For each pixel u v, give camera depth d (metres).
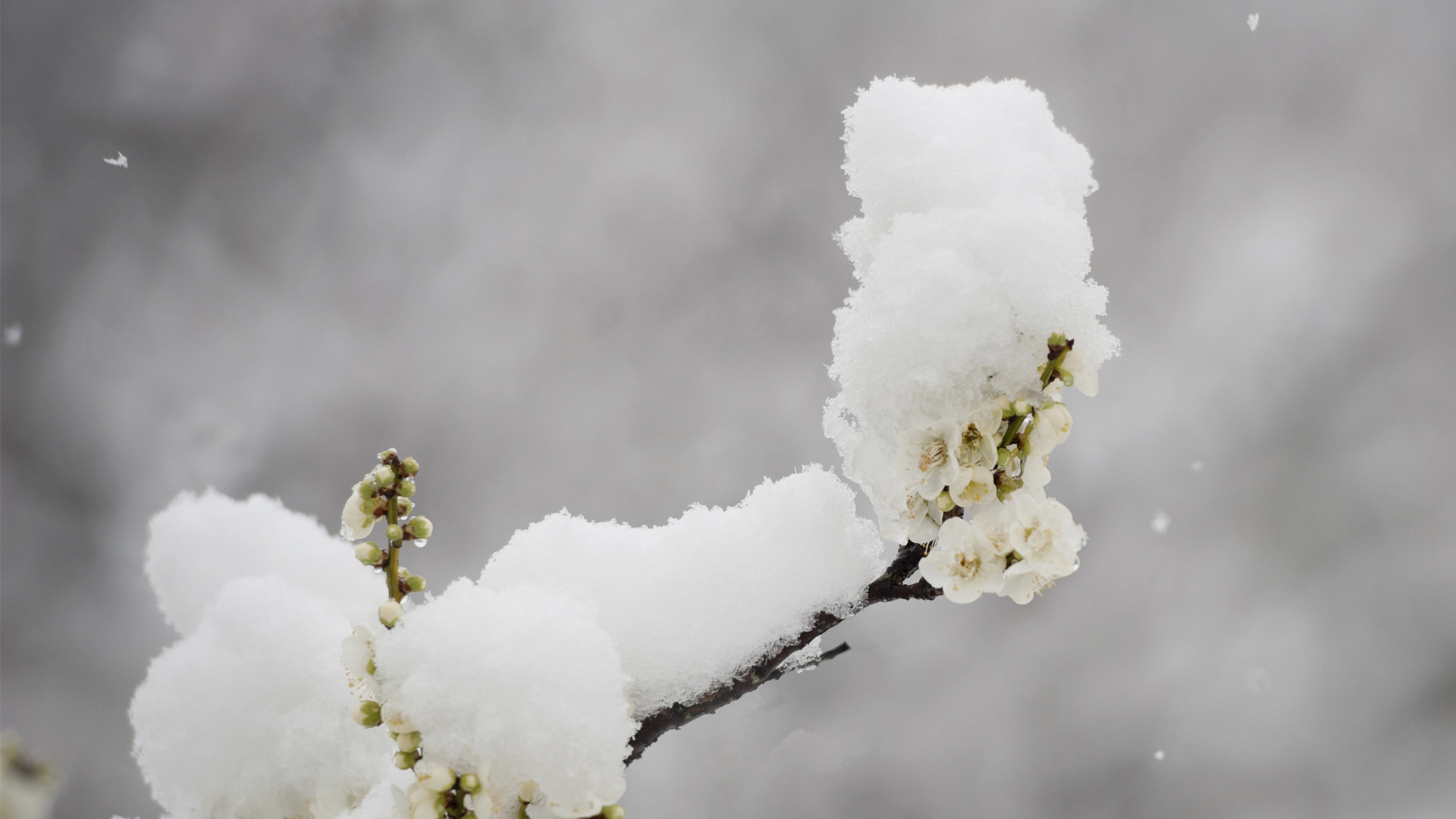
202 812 1.40
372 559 1.36
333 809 1.40
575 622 1.34
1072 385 1.37
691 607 1.38
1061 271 1.37
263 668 1.41
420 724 1.33
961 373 1.38
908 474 1.37
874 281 1.38
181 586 1.50
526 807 1.34
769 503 1.40
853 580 1.39
